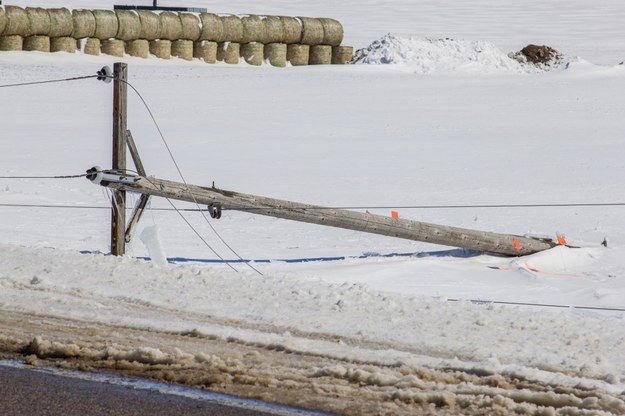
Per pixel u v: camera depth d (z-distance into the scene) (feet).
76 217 206.28
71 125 356.59
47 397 74.49
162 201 230.07
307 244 188.75
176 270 128.57
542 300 138.00
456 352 91.81
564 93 451.53
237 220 213.05
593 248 180.24
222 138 336.29
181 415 70.64
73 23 572.51
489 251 175.42
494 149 322.55
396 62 581.12
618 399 74.59
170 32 600.80
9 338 92.02
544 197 247.29
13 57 545.03
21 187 243.19
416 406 73.67
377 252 180.86
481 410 72.59
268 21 618.44
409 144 331.57
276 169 283.79
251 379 79.36
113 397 74.79
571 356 90.63
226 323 102.01
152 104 410.11
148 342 91.50
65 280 122.01
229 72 542.16
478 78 516.32
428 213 223.71
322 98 437.58
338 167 288.30
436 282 152.56
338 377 80.69
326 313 106.83
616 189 258.78
